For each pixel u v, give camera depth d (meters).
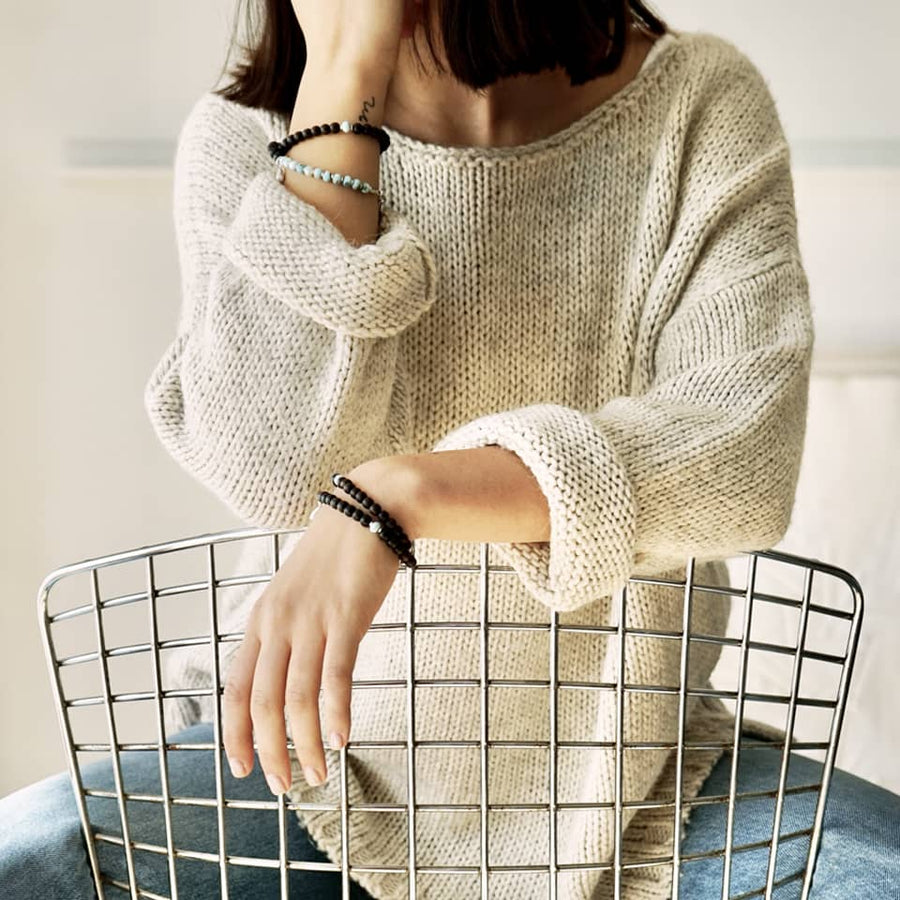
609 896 0.99
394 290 0.81
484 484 0.64
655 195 0.94
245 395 0.82
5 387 1.92
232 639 0.69
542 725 0.99
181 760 1.04
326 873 1.02
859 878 0.86
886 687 1.59
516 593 0.94
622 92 0.96
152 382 0.87
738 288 0.88
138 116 1.88
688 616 0.68
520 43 0.87
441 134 0.96
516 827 1.01
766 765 1.01
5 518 1.94
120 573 1.95
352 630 0.60
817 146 1.86
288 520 0.83
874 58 1.83
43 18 1.86
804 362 0.83
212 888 0.95
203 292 0.91
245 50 1.02
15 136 1.88
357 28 0.83
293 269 0.80
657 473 0.69
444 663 0.96
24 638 1.96
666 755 0.96
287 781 0.59
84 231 1.90
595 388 0.96
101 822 0.92
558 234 0.95
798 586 1.63
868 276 1.86
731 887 0.92
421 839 1.02
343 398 0.81
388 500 0.62
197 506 1.95
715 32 1.85
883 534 1.66
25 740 1.98
